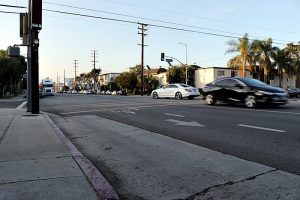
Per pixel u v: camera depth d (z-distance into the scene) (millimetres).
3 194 4922
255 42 58531
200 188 5418
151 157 7480
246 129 10484
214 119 13000
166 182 5797
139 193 5359
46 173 5953
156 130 10906
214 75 73750
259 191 5152
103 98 34000
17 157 7164
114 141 9508
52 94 59906
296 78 76375
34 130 10844
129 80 86688
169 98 31078
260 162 6688
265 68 60344
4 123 12477
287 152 7395
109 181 5992
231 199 4906
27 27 16281
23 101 32281
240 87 18094
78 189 5133
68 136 10594
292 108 16859
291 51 63719
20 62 61938
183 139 9266
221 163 6723
